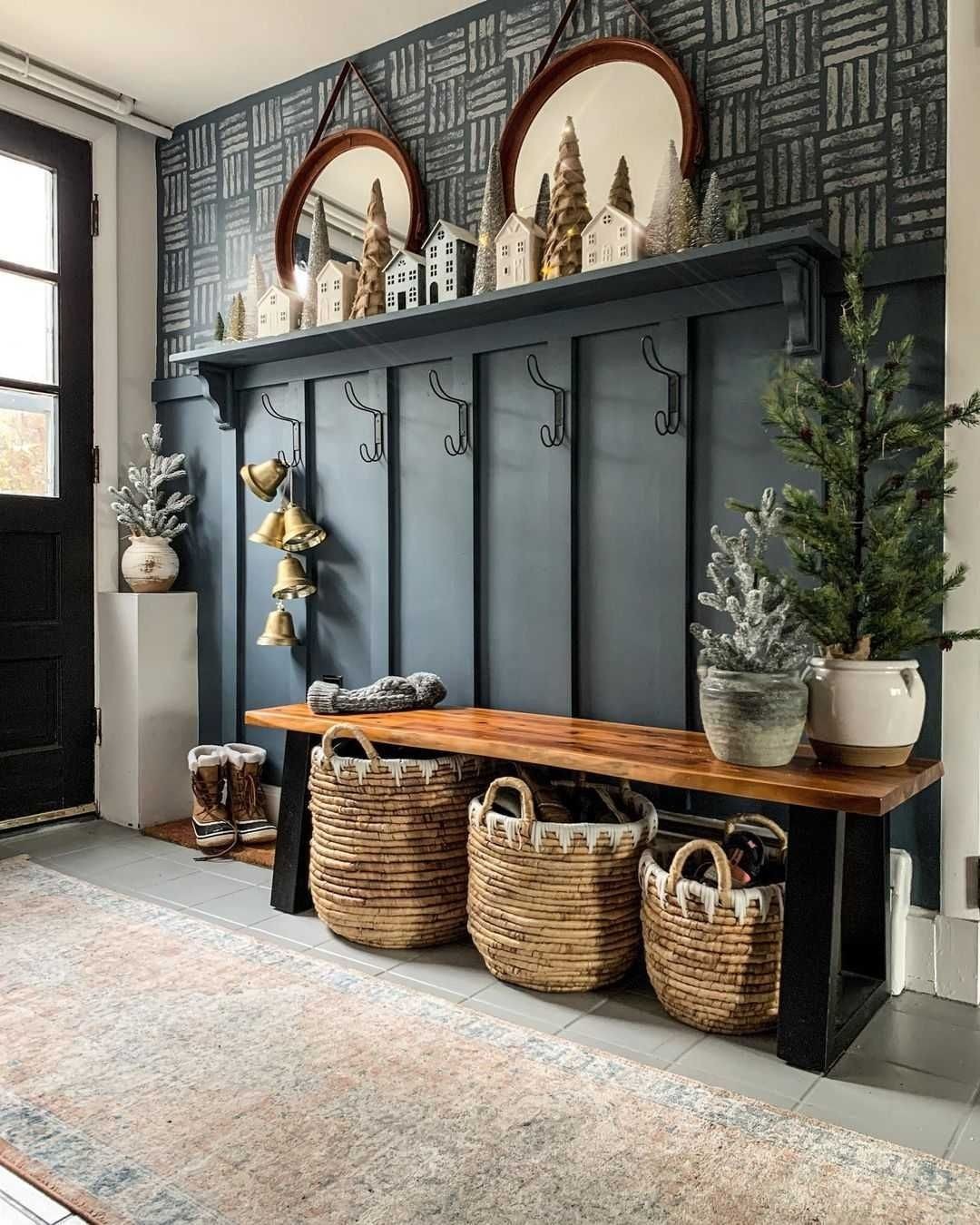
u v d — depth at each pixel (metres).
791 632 2.11
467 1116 1.74
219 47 3.27
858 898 2.28
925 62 2.29
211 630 3.81
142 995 2.21
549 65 2.80
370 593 3.29
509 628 2.96
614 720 2.75
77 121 3.66
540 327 2.83
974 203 2.19
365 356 3.24
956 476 2.23
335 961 2.44
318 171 3.41
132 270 3.88
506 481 2.96
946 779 2.27
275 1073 1.88
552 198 2.67
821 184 2.43
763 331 2.49
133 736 3.66
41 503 3.59
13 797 3.57
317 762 2.58
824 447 2.09
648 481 2.67
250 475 3.41
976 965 2.25
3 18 3.08
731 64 2.55
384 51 3.24
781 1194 1.53
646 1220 1.47
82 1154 1.62
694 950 2.05
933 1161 1.62
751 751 2.04
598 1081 1.86
